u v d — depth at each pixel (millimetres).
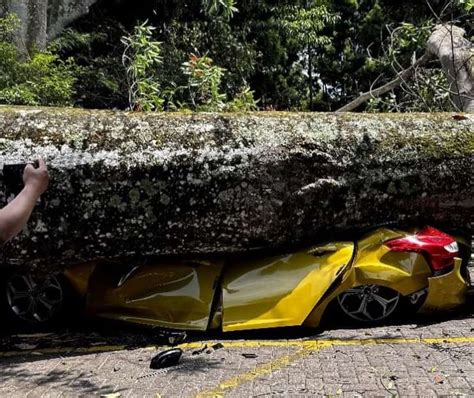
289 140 5211
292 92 22656
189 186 5039
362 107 14750
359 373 4109
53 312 5613
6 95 8477
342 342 4828
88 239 5004
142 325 5371
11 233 1941
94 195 4938
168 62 12984
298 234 5336
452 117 5672
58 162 4891
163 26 14438
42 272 5309
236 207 5102
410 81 12281
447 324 5246
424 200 5461
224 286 5242
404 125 5531
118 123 5145
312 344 4809
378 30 22391
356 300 5277
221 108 9039
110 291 5480
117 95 12766
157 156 5020
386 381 3945
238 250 5285
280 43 19328
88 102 12688
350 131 5387
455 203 5543
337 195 5285
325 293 5137
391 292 5273
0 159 4836
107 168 4938
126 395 3920
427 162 5414
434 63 11398
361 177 5320
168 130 5156
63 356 4809
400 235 5258
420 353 4469
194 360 4539
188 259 5430
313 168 5215
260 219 5148
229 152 5105
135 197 4980
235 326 5051
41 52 10219
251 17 17172
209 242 5176
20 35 10266
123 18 14648
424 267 5223
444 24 9375
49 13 11828
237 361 4477
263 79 20516
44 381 4238
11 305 5691
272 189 5145
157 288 5383
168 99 10023
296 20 17750
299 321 5039
